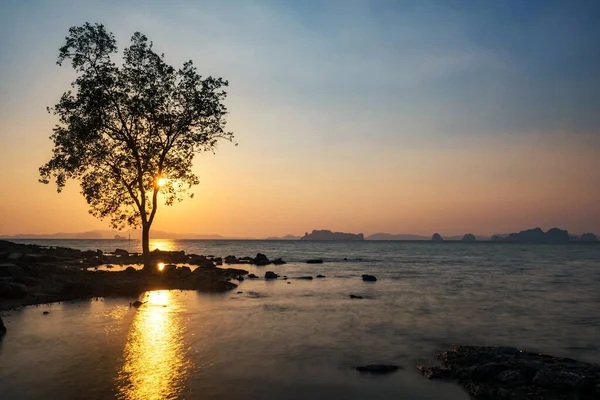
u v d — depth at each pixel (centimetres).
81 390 977
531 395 999
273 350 1351
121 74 3222
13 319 1709
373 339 1530
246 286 3141
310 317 1917
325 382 1077
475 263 7012
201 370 1138
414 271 5041
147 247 3288
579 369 1145
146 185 3506
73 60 3134
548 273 4925
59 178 3303
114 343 1372
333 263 6488
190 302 2273
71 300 2223
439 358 1303
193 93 3384
